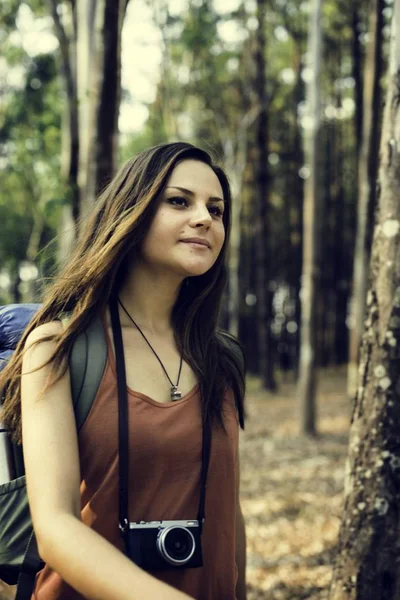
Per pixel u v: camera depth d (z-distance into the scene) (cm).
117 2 427
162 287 170
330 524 568
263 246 1867
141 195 162
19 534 159
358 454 237
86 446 152
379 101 910
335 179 2194
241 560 190
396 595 230
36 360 151
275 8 1762
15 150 1606
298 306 2397
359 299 995
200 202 164
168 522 152
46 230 2027
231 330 1758
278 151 2208
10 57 1401
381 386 232
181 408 160
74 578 130
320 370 2461
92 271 158
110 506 152
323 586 428
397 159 232
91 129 449
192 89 1766
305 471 812
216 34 1574
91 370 153
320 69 1079
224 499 164
